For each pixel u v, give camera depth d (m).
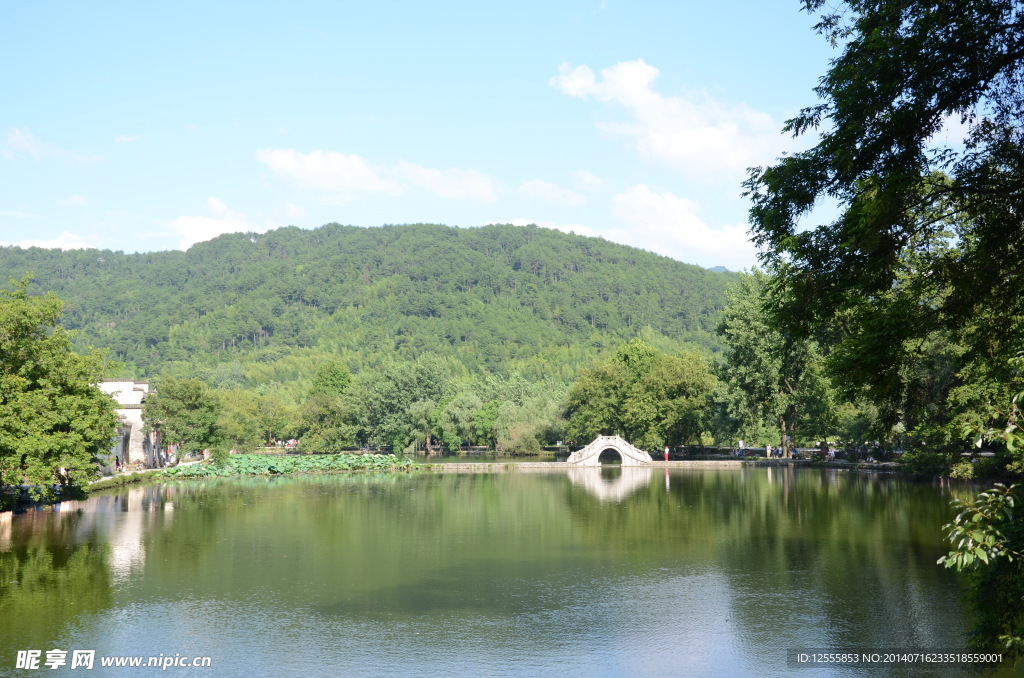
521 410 131.88
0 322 43.78
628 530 43.97
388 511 53.41
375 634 24.66
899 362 18.44
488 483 78.00
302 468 93.25
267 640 24.02
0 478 43.59
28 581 31.23
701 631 24.64
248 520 48.66
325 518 49.47
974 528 13.25
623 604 27.89
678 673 21.25
